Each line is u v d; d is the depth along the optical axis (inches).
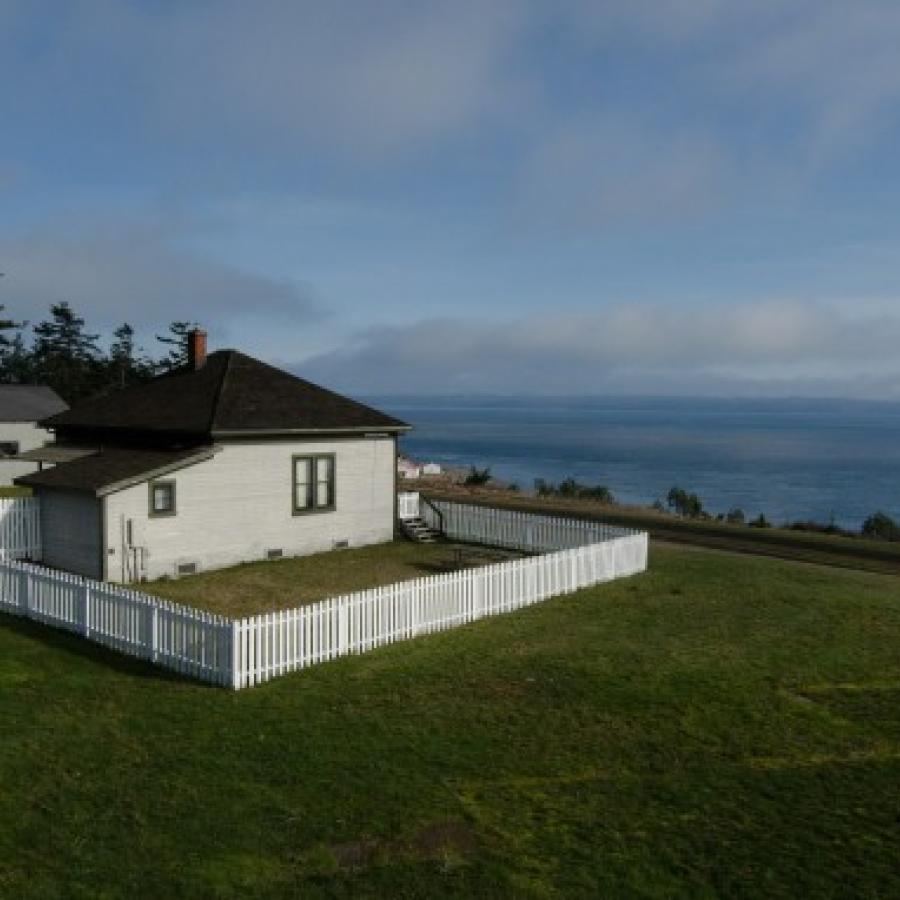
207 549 1016.2
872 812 417.4
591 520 1519.4
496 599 797.9
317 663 634.8
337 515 1157.1
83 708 533.6
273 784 433.7
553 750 481.1
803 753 482.9
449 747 481.7
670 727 515.8
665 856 377.1
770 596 861.2
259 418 1063.0
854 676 613.3
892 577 1040.8
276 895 343.0
